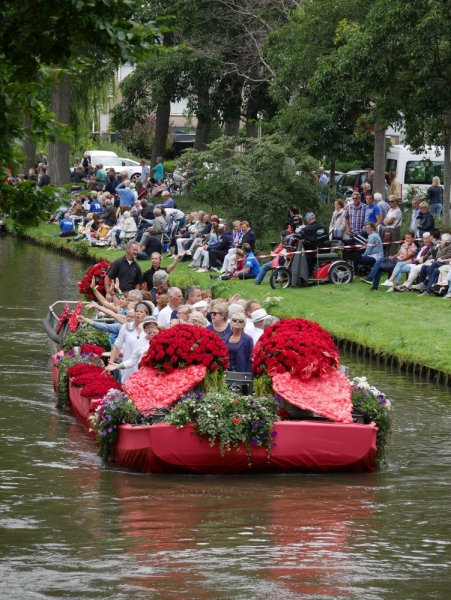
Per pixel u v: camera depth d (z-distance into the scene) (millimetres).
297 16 47906
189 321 18359
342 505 14805
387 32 35156
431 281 31234
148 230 45375
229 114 66625
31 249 53750
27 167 67688
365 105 45781
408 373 24719
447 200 42781
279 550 12719
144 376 17094
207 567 12031
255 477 16359
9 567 12055
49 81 10555
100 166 66125
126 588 11336
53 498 15125
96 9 10047
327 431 16359
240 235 39062
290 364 16750
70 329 23297
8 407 21172
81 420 19875
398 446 18344
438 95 36344
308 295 32875
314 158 49188
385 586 11453
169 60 61906
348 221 37562
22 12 9969
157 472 16484
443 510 14570
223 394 16578
